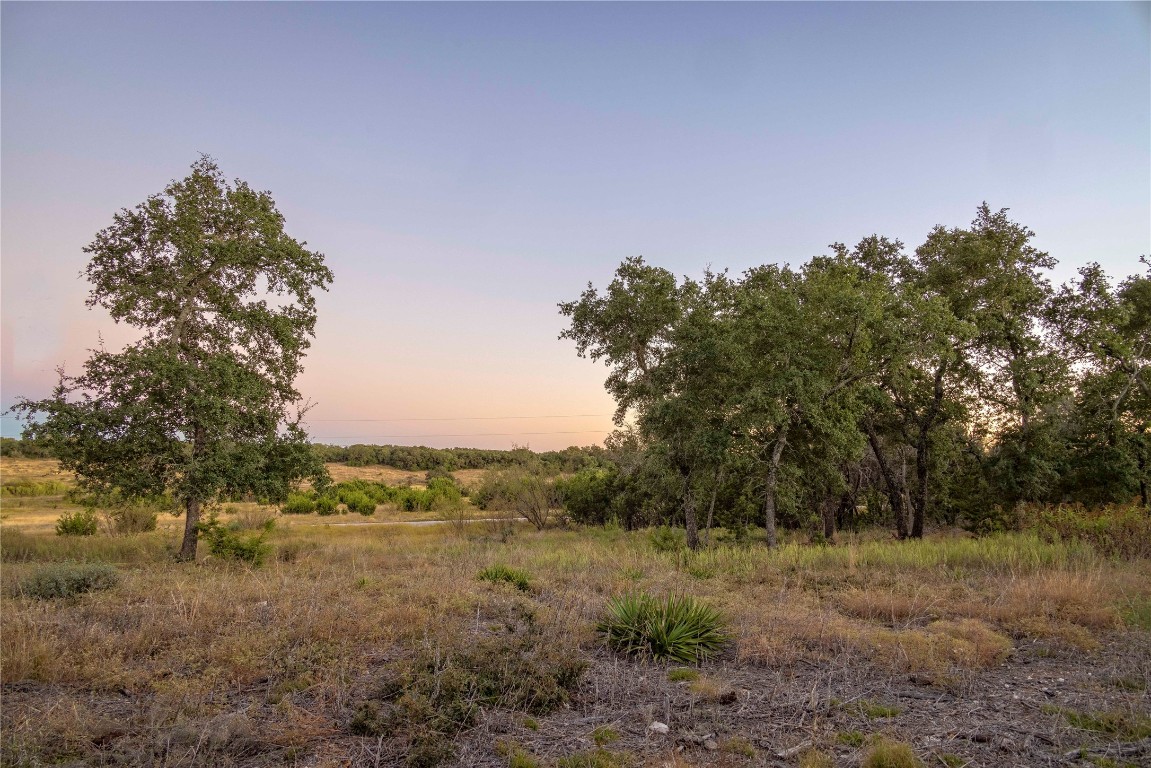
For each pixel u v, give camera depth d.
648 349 24.72
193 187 18.31
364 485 67.94
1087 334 22.42
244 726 4.93
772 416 20.61
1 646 6.65
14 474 70.88
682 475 23.94
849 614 9.78
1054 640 7.77
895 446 28.58
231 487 17.97
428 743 4.66
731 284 22.86
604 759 4.57
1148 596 9.90
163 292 18.45
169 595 10.23
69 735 4.73
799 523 32.19
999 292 21.95
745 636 8.09
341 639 7.67
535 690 5.82
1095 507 20.59
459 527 35.84
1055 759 4.61
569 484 40.06
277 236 19.22
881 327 20.36
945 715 5.50
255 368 19.58
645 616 7.93
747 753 4.75
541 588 11.97
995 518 23.62
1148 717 5.27
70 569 11.43
